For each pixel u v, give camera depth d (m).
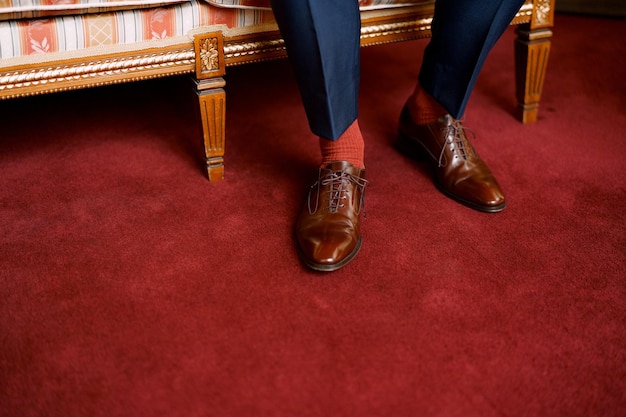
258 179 1.17
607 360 0.76
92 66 0.98
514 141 1.34
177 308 0.83
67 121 1.41
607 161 1.24
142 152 1.27
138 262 0.93
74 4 0.91
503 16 0.98
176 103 1.52
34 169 1.20
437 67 1.07
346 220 0.95
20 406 0.68
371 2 1.10
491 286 0.88
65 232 1.00
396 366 0.74
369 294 0.86
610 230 1.02
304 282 0.88
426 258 0.94
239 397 0.70
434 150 1.14
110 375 0.73
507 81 1.68
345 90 0.94
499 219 1.05
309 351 0.76
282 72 1.74
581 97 1.56
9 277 0.89
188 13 1.00
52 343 0.77
